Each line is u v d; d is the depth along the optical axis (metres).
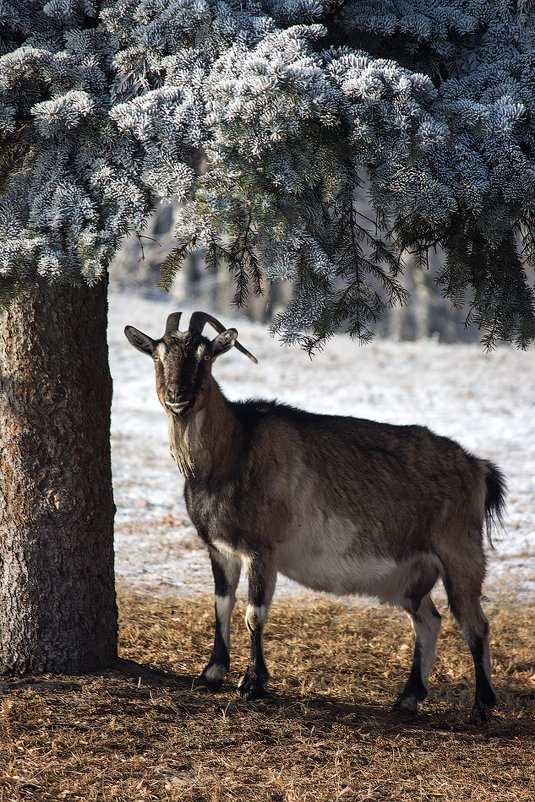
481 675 16.28
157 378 15.19
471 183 12.58
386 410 51.00
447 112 12.49
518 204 13.17
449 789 12.66
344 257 14.38
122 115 11.91
